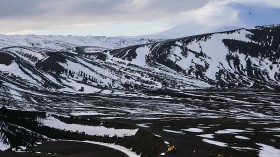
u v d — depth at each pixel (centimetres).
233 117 15738
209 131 11844
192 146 9425
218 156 8425
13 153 10262
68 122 13412
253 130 12119
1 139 11481
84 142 12075
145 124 13250
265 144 9962
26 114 13562
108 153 10406
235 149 9256
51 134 12938
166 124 13300
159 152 8881
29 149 11275
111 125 12556
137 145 10606
